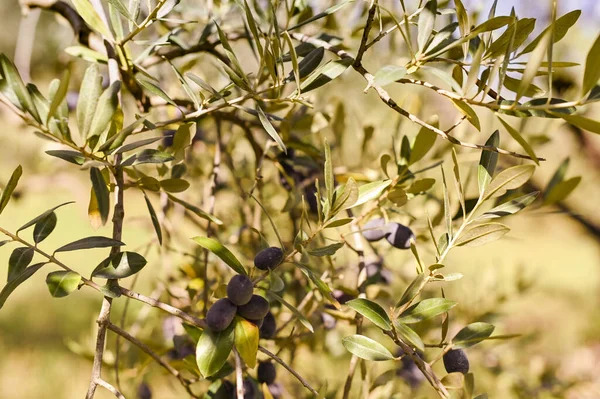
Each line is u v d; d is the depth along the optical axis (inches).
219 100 27.5
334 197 25.5
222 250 24.9
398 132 37.8
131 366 40.3
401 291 46.6
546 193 33.1
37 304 125.9
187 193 47.6
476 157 38.8
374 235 30.4
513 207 25.1
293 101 25.1
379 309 24.7
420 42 24.4
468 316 44.9
